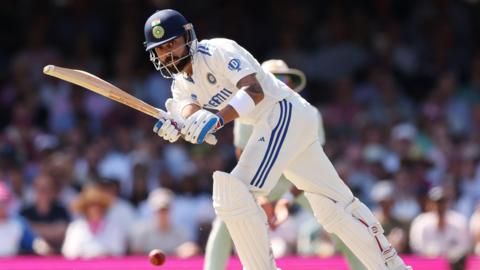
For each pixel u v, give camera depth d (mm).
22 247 29859
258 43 47812
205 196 35938
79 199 31062
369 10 49062
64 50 45875
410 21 48906
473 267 24422
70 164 35812
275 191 21859
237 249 17703
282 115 18000
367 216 18562
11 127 41281
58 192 34156
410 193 36438
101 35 46688
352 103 44000
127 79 44062
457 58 48125
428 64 47656
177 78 18578
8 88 43469
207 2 48312
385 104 44000
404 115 43688
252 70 17766
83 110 41844
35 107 42188
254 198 17453
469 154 40375
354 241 18484
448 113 44000
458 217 32469
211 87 18141
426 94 46156
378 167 37875
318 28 48312
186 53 17906
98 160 37344
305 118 18219
